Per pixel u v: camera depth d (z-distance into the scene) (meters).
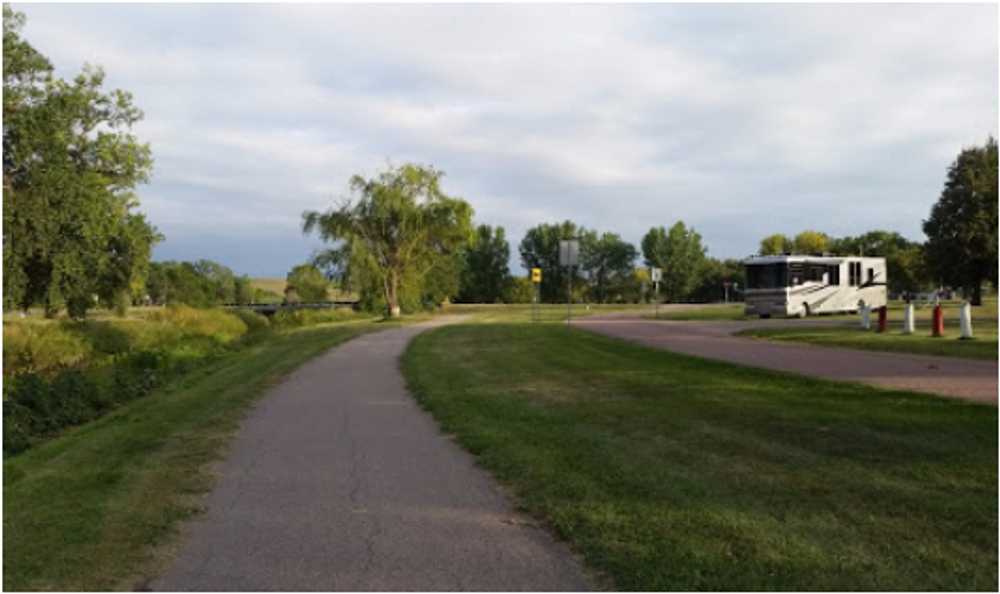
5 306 29.41
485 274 109.31
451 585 4.81
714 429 9.18
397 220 52.16
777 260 37.47
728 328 29.34
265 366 19.38
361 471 7.91
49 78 32.19
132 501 6.86
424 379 15.56
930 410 9.98
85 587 4.88
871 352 18.38
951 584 4.58
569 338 25.33
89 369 21.36
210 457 8.73
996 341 19.42
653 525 5.72
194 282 110.75
